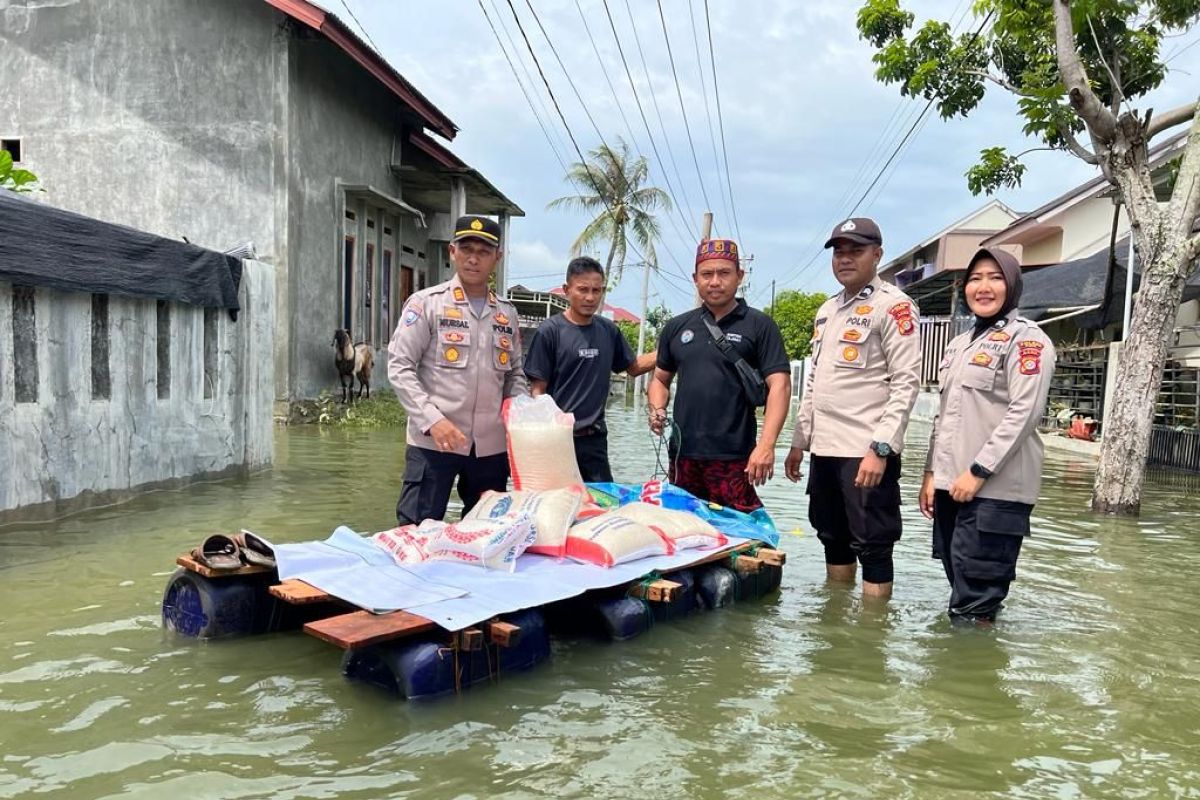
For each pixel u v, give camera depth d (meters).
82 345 5.32
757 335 4.63
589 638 3.59
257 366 7.35
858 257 4.30
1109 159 7.37
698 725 2.73
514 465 4.16
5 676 2.92
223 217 12.24
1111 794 2.37
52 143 12.66
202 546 3.39
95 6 12.44
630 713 2.81
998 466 3.73
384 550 3.56
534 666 3.21
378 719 2.69
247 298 7.13
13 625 3.43
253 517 5.54
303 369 12.66
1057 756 2.59
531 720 2.73
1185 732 2.79
